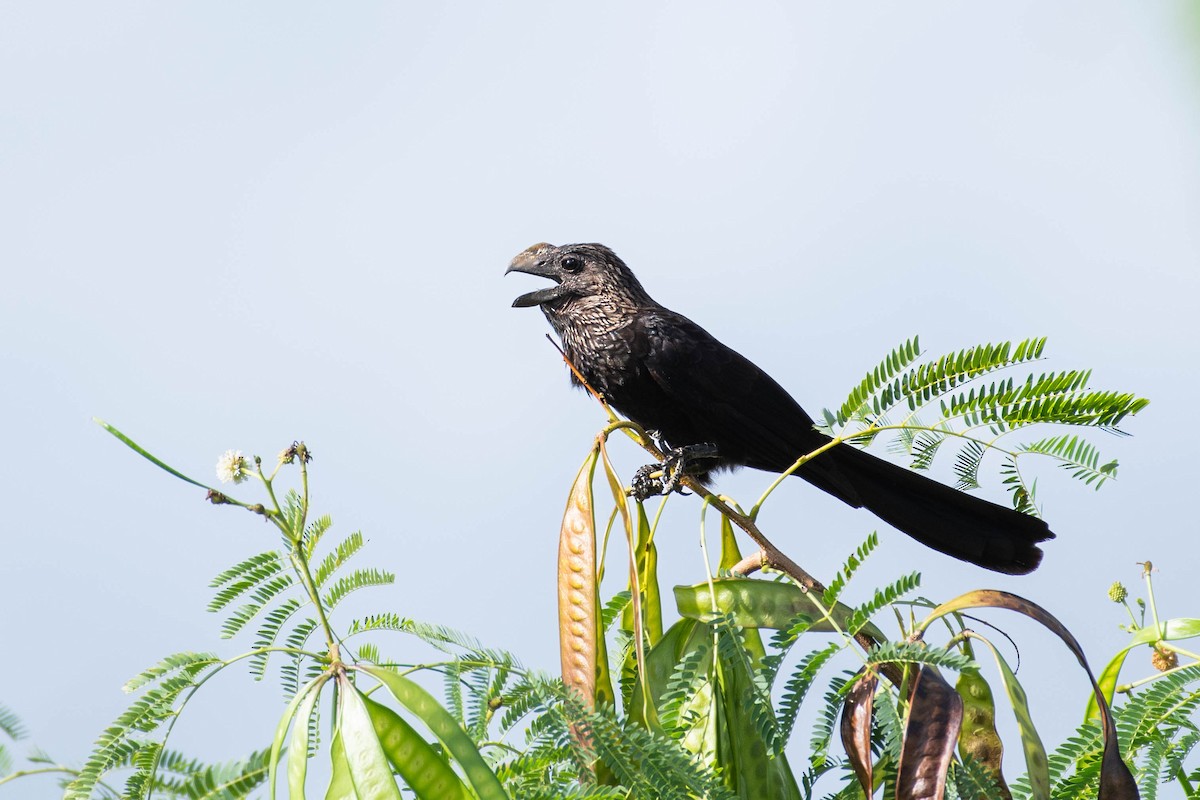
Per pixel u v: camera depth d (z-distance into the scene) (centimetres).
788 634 501
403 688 431
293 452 477
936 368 559
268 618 538
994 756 494
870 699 463
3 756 480
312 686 435
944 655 445
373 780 411
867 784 455
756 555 582
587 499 549
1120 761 449
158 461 443
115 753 484
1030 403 538
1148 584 594
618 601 641
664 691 534
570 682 522
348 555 548
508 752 518
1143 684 555
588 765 461
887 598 489
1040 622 469
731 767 500
